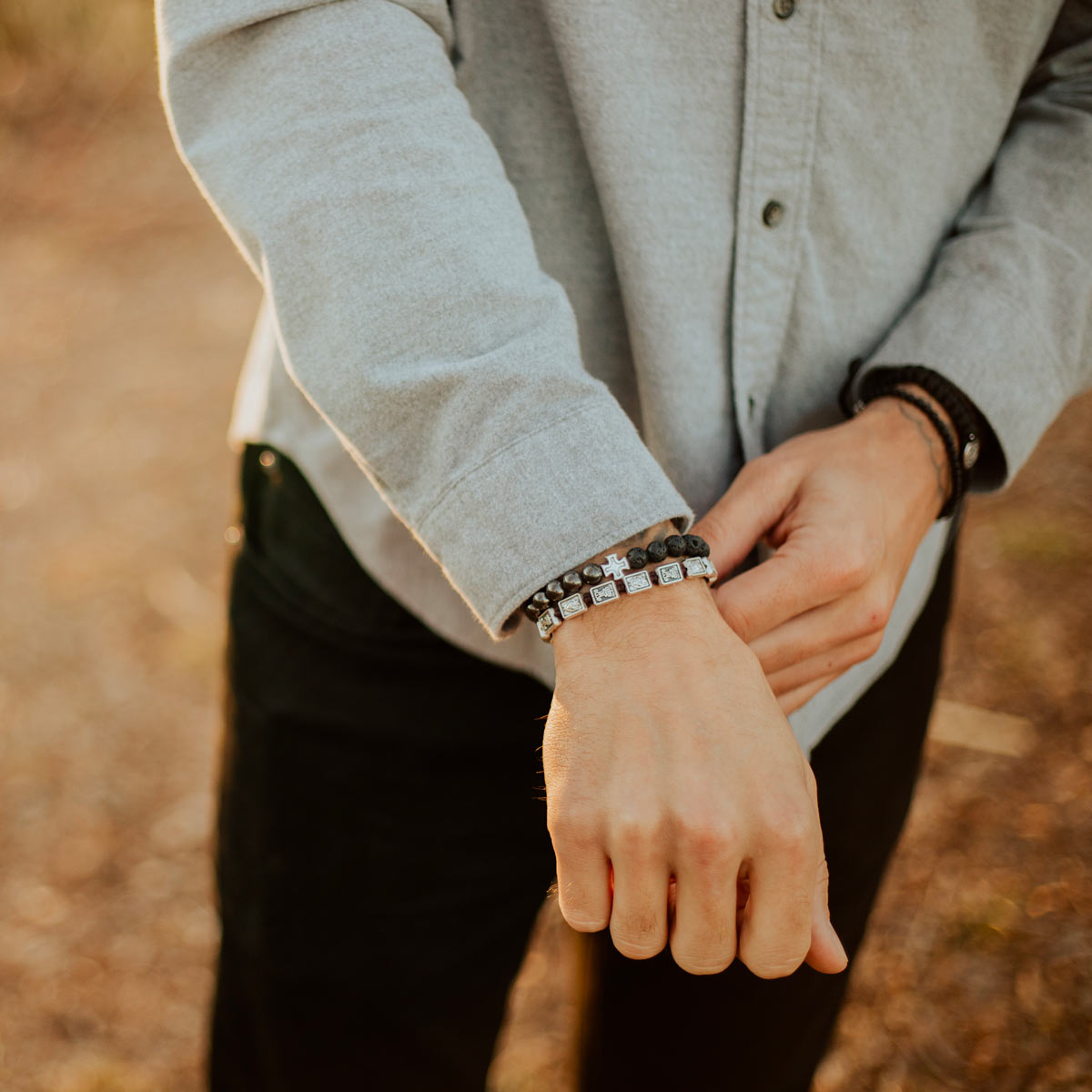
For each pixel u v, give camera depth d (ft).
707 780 1.58
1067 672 6.02
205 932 5.58
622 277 2.32
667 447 2.46
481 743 3.08
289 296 1.93
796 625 2.04
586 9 2.08
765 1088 3.25
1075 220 2.46
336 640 3.01
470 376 1.80
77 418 9.95
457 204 1.89
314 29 1.94
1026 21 2.37
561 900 1.70
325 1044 3.26
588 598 1.76
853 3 2.15
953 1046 4.46
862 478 2.18
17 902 5.80
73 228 13.60
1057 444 7.79
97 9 17.37
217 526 8.44
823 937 1.77
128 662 7.22
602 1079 3.31
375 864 3.16
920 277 2.60
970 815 5.39
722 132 2.23
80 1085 4.90
